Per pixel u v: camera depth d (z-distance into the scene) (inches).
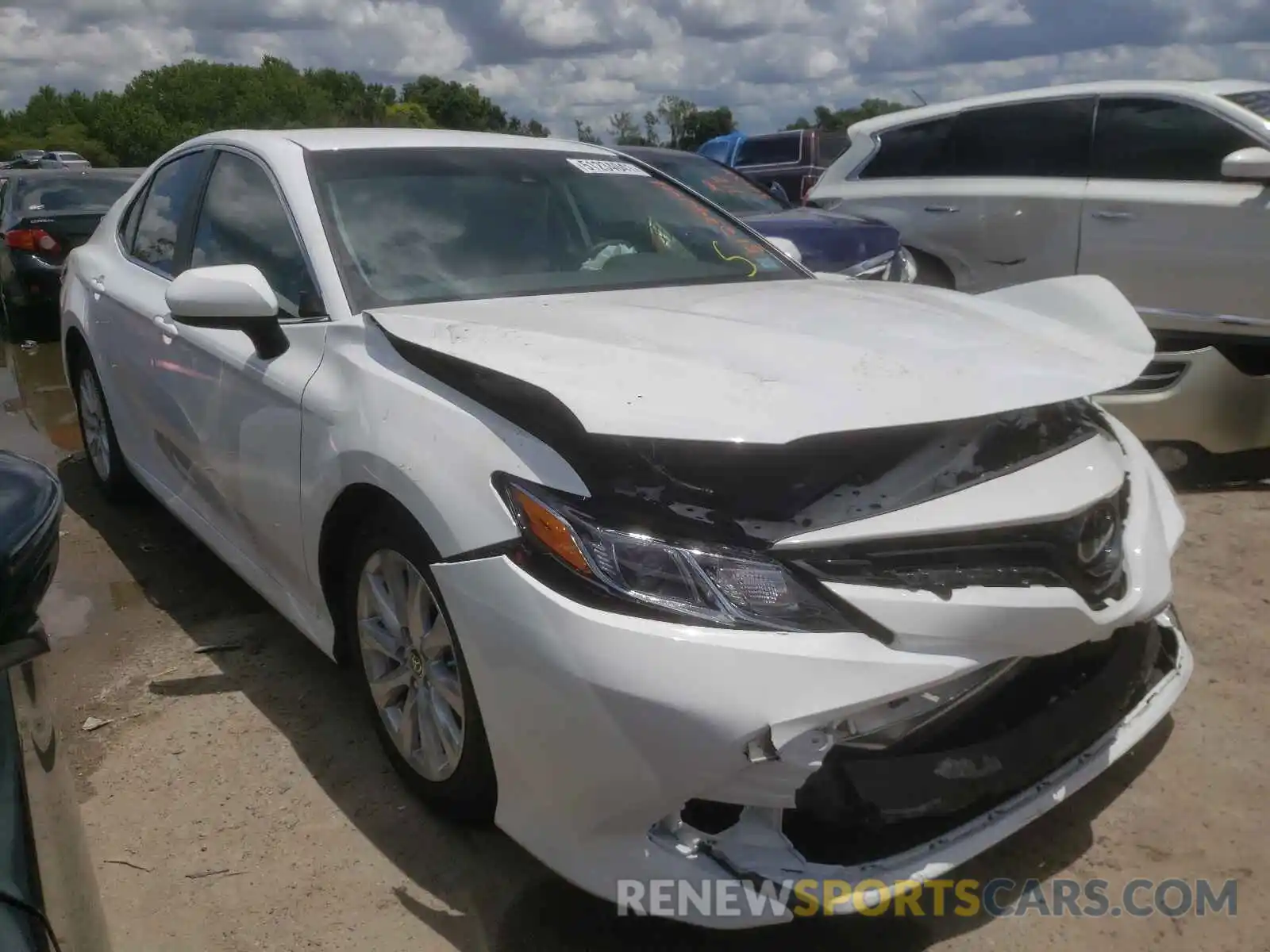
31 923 44.4
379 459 95.7
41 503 52.7
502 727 85.0
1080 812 105.4
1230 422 193.2
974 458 89.7
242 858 100.0
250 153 136.5
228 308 109.6
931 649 78.9
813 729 75.6
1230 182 210.2
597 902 93.2
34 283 341.7
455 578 86.5
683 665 75.6
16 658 49.3
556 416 84.3
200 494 142.1
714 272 135.1
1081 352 100.3
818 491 84.0
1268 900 93.0
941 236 253.4
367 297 113.0
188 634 143.7
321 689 129.0
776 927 90.7
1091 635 86.7
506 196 132.6
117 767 114.2
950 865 82.5
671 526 80.3
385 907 93.5
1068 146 234.2
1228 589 152.9
